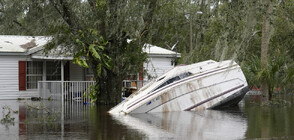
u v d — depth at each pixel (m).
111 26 17.39
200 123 11.82
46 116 14.00
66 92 22.89
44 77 24.30
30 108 16.59
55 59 21.89
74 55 16.92
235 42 12.84
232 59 13.46
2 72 23.02
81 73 25.14
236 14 12.44
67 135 9.86
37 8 16.91
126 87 22.00
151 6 18.36
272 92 19.31
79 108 17.14
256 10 12.34
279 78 19.31
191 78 15.85
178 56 27.08
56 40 16.69
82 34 16.47
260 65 19.33
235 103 16.95
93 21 17.12
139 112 14.68
